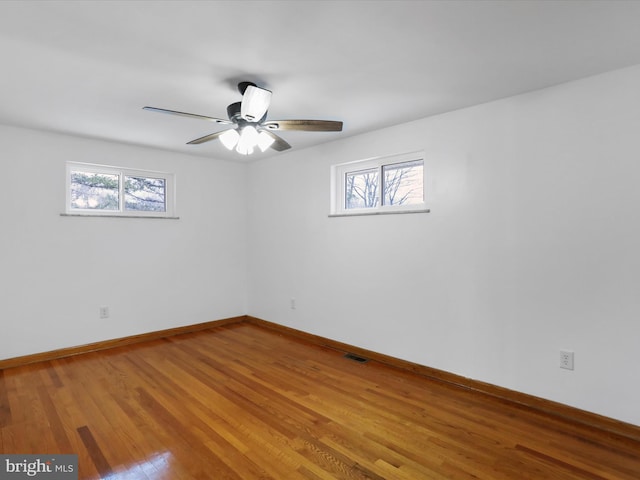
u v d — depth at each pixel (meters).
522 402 2.64
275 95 2.60
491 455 2.04
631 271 2.21
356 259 3.70
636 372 2.20
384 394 2.80
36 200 3.47
